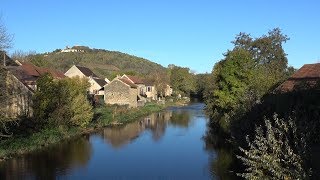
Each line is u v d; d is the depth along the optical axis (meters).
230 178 21.31
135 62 192.00
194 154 29.08
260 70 38.22
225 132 36.50
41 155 28.55
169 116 59.69
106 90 68.69
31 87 43.06
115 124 47.69
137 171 24.11
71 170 24.28
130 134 40.12
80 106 39.41
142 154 29.53
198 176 22.44
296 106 15.72
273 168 13.59
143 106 69.94
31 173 23.27
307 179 12.06
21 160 26.72
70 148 31.56
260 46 57.56
